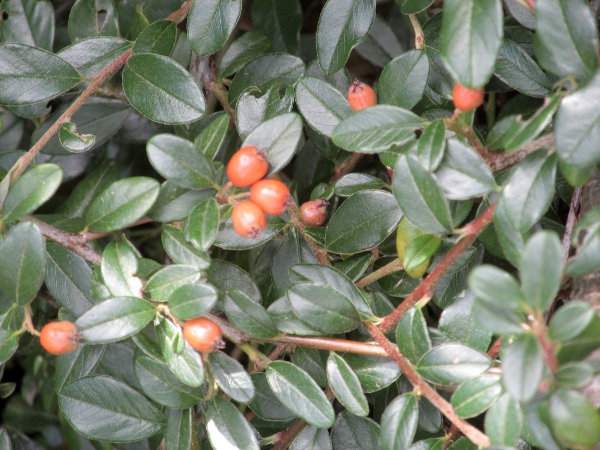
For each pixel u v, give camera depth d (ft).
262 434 1.07
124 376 1.08
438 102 0.99
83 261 0.95
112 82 1.09
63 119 0.95
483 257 0.99
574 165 0.78
